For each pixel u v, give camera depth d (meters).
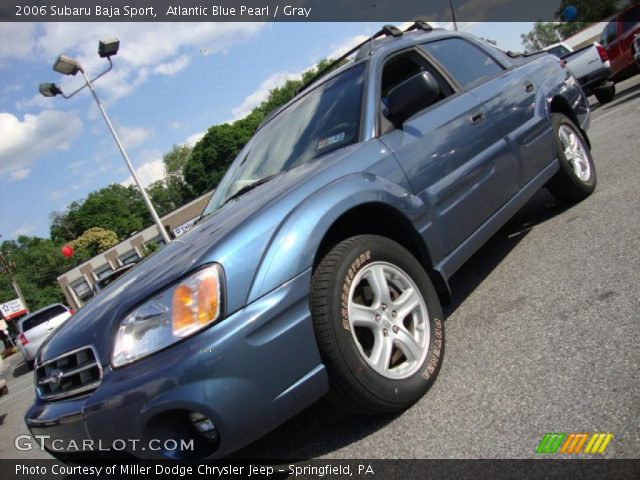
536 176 3.65
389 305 2.27
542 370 2.12
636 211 3.52
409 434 2.04
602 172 4.90
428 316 2.42
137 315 1.94
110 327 2.03
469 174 2.94
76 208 93.00
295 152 2.97
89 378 2.08
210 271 1.88
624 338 2.11
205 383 1.75
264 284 1.91
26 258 79.12
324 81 3.39
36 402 2.34
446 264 2.66
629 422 1.64
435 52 3.43
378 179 2.43
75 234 89.69
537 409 1.88
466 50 3.72
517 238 4.03
